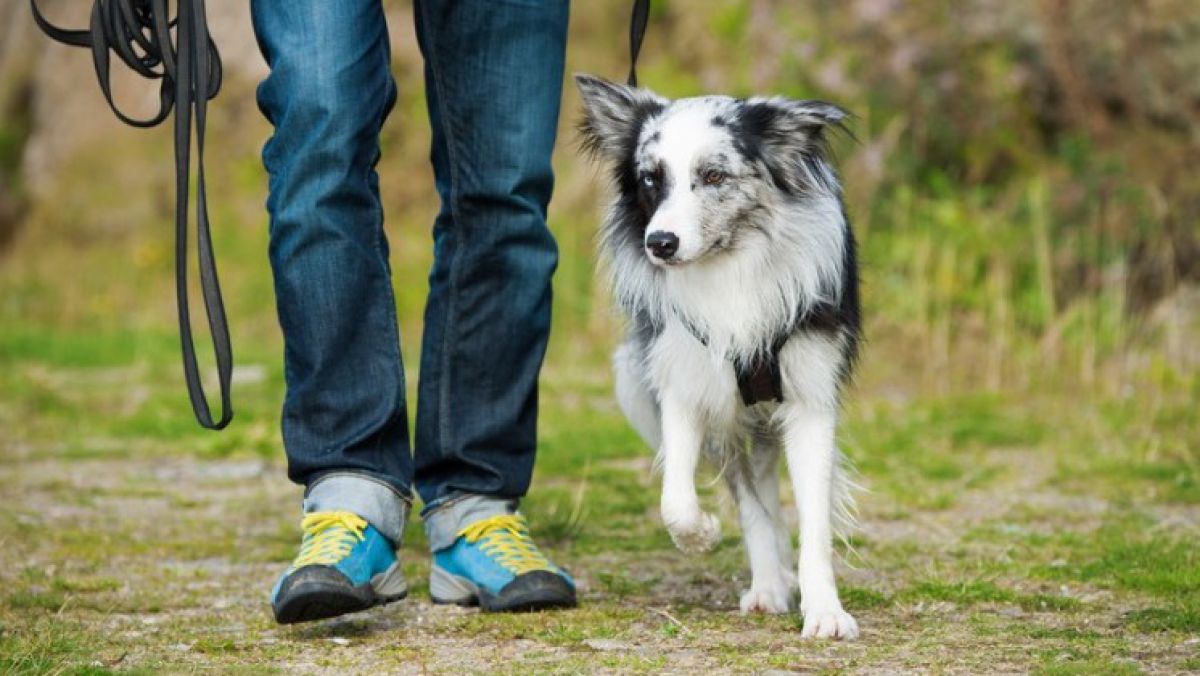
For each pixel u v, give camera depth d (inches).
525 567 189.0
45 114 789.2
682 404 193.2
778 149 194.5
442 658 161.3
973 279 448.1
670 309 192.4
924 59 473.4
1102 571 209.8
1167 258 432.8
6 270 692.1
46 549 239.0
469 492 192.5
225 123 698.8
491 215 184.7
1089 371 392.2
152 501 290.5
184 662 159.9
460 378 189.9
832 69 478.3
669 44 593.6
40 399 418.9
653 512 268.5
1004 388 399.9
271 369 469.7
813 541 181.9
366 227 175.3
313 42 169.8
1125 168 446.3
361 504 172.6
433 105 188.9
